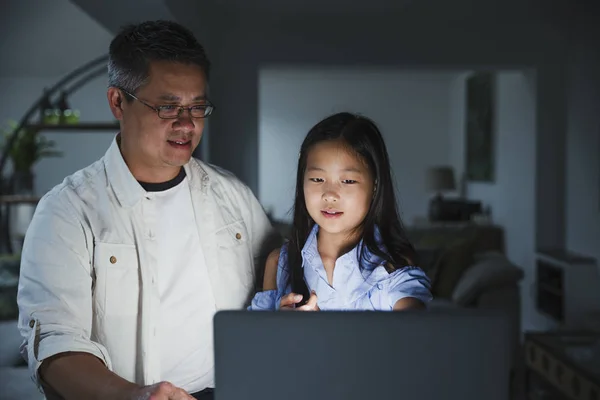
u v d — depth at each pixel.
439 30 5.67
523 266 6.25
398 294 1.30
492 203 7.50
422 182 9.77
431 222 7.88
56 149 8.08
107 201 1.49
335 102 9.74
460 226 7.03
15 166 5.20
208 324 1.57
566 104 5.72
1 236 5.05
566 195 5.72
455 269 5.06
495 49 5.69
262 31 5.68
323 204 1.30
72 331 1.33
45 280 1.37
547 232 5.82
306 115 9.77
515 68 5.81
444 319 0.86
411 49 5.68
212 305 1.58
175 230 1.55
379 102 9.73
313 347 0.87
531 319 5.98
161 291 1.53
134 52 1.38
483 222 7.33
